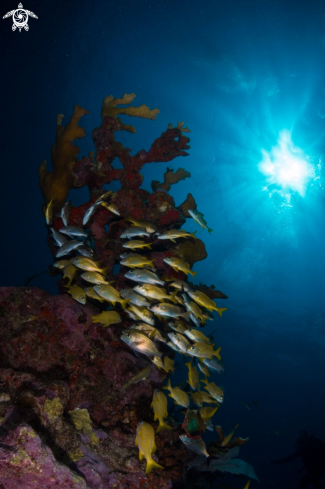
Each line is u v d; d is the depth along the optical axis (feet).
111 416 12.01
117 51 106.32
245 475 14.40
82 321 12.75
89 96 115.65
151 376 13.92
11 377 9.80
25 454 7.08
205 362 14.21
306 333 71.77
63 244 14.10
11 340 11.45
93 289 13.14
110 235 16.87
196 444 11.19
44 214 17.62
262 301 91.09
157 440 12.28
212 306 13.82
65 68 105.40
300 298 102.68
